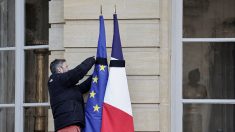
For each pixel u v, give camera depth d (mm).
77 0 12156
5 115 13172
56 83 11430
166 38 12023
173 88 12078
